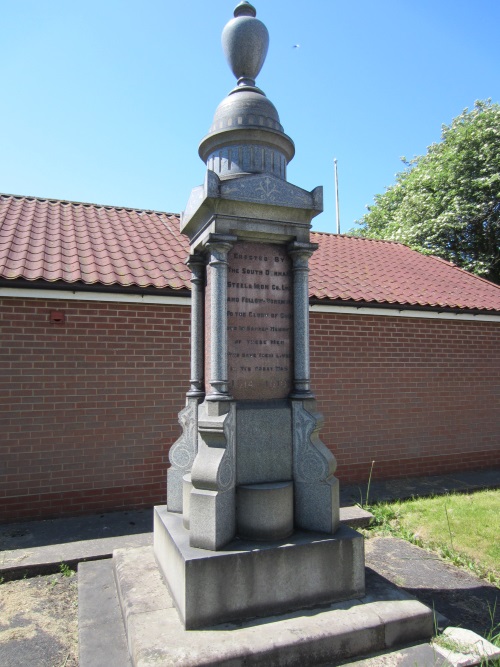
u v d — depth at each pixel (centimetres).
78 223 884
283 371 407
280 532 361
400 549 521
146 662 278
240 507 364
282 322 410
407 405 851
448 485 780
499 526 580
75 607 412
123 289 648
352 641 311
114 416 651
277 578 336
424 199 1939
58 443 623
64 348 636
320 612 334
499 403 938
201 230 413
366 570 411
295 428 393
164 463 671
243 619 325
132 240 850
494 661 308
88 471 633
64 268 657
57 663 333
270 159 417
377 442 820
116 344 661
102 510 636
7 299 616
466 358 912
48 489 613
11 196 966
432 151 2127
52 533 557
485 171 1770
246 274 400
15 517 596
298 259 408
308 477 381
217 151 423
